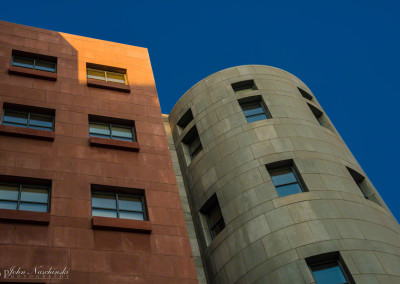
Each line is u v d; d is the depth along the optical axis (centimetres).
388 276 2317
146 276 1959
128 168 2475
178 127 3753
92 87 2998
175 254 2106
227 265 2669
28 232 1948
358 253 2398
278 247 2498
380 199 3062
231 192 2919
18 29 3250
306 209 2630
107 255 1986
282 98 3491
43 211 2117
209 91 3672
